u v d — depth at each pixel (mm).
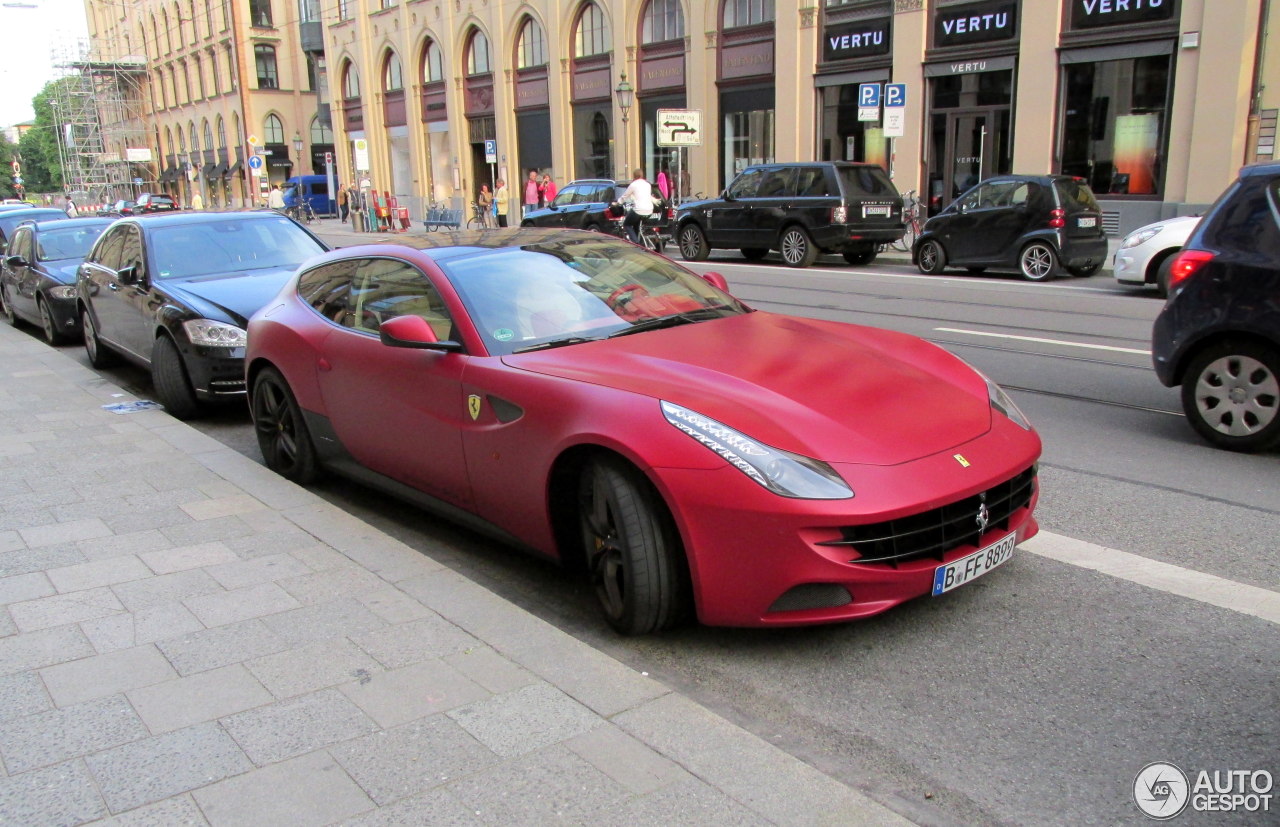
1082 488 5145
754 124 26141
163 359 7492
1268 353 5543
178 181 74312
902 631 3588
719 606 3266
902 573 3199
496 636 3355
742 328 4371
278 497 4977
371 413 4691
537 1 33156
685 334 4230
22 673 3168
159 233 8641
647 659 3492
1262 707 3000
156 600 3711
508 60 35219
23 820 2426
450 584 3803
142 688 3053
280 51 60531
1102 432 6270
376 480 4914
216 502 4906
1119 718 2977
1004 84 20391
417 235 5270
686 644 3582
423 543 4762
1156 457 5691
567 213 23203
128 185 75312
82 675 3145
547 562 4480
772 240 18375
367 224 38031
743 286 14914
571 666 3141
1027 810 2578
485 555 4594
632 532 3387
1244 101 16766
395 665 3160
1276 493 4992
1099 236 14984
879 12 22297
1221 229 5730
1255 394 5633
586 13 31781
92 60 76000
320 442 5246
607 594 3596
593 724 2805
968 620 3645
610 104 31094
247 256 8617
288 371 5316
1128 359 8562
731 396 3473
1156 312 11227
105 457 5812
